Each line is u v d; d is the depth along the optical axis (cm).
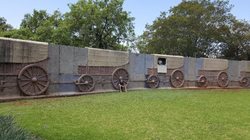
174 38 4541
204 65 3306
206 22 4538
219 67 3431
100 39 4319
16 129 672
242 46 4659
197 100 1917
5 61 1738
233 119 1286
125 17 4362
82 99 1878
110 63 2509
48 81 2003
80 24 4266
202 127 1119
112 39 4381
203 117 1312
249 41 4650
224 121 1237
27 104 1596
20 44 1823
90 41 4306
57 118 1200
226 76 3484
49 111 1353
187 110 1488
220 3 4647
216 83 3406
